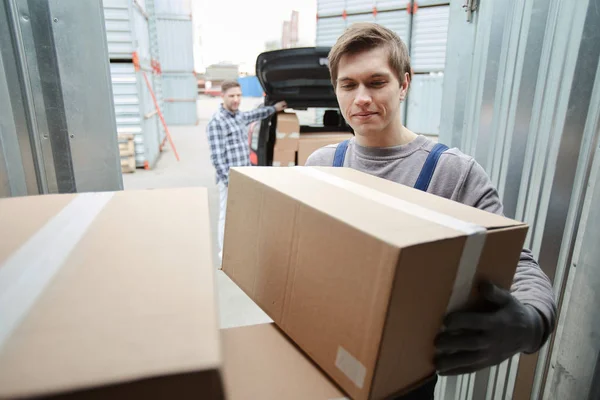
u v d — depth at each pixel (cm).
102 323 30
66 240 44
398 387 42
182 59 855
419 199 54
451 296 43
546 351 95
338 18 553
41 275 37
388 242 36
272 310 55
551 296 55
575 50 83
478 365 47
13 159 91
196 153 607
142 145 482
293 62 245
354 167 87
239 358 51
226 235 67
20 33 90
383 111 75
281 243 52
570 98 85
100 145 108
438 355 46
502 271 48
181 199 60
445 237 39
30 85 94
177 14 808
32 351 27
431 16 504
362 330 40
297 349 53
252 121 260
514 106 103
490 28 112
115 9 422
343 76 75
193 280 36
